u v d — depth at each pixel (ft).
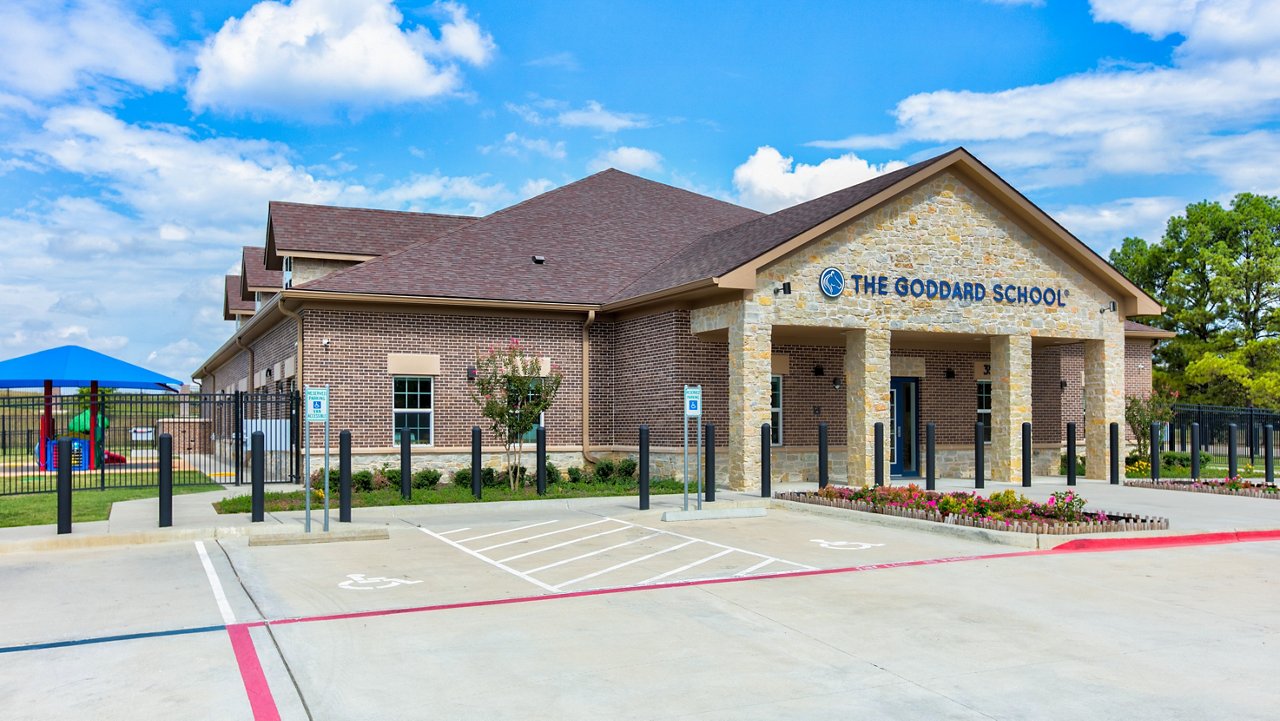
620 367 76.69
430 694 21.61
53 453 88.48
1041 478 82.07
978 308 72.28
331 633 27.09
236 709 20.62
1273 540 46.06
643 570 36.99
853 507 53.31
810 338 74.43
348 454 48.73
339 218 87.51
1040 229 74.59
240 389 103.91
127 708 20.72
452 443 71.00
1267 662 24.16
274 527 46.06
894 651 25.12
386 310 69.26
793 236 64.44
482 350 72.28
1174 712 20.31
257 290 98.17
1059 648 25.43
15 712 20.49
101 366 87.56
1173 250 145.69
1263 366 128.47
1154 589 33.37
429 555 40.42
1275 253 132.26
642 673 23.20
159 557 39.86
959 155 69.87
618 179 99.96
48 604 30.91
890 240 69.05
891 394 82.17
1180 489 69.67
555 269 79.82
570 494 60.90
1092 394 79.77
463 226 84.69
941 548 42.29
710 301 67.72
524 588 33.50
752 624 28.12
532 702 21.03
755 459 64.18
